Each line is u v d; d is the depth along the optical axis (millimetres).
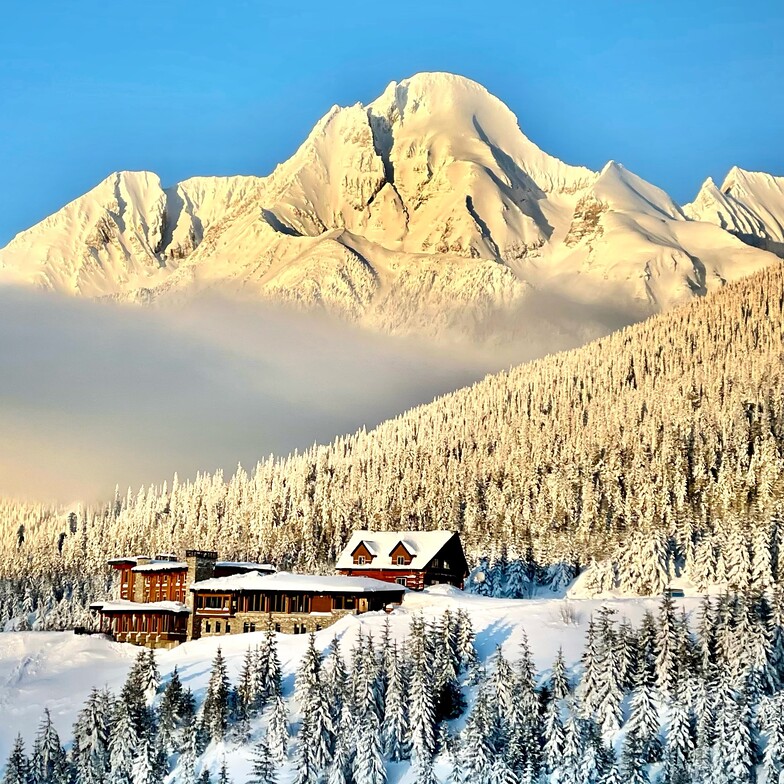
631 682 175750
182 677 199875
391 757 167000
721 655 179875
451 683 181125
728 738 155750
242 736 174000
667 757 159625
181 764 168750
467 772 157750
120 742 172125
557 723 161500
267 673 186250
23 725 196625
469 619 197750
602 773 156625
